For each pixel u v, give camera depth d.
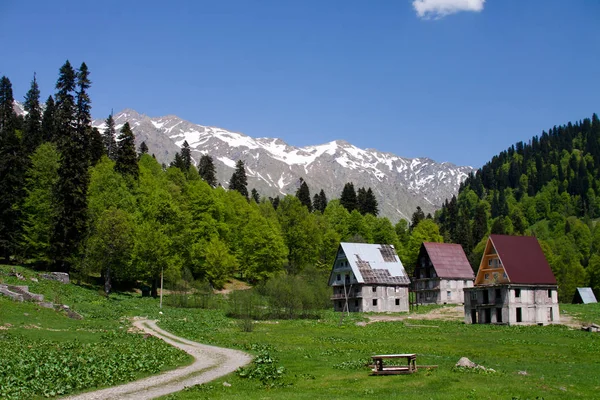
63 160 89.56
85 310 66.56
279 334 60.75
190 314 81.69
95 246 89.06
